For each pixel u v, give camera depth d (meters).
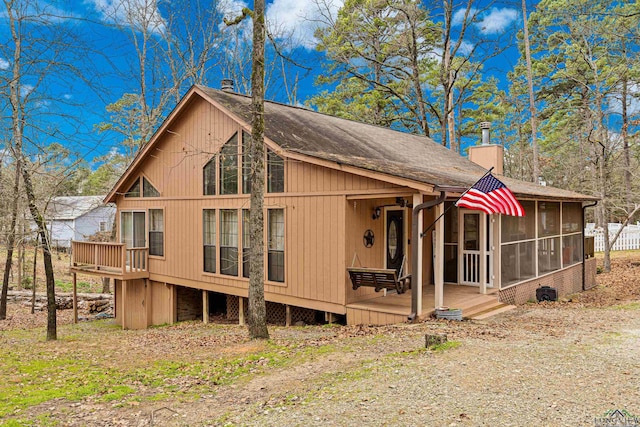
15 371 7.84
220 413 4.98
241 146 11.59
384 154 12.13
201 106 12.66
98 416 5.16
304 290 10.27
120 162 24.20
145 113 20.20
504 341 6.95
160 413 5.11
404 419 4.33
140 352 9.17
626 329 7.66
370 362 6.26
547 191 13.66
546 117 29.44
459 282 11.64
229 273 12.02
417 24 22.98
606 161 21.62
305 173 10.20
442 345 6.72
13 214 12.73
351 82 28.39
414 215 8.59
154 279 14.10
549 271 13.40
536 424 4.08
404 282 8.95
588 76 25.56
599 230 25.78
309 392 5.30
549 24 24.89
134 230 14.90
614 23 19.59
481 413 4.36
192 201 12.95
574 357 6.00
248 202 11.38
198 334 11.02
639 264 20.00
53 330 11.26
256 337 8.79
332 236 9.70
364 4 23.34
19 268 20.16
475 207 8.00
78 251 15.27
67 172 11.10
